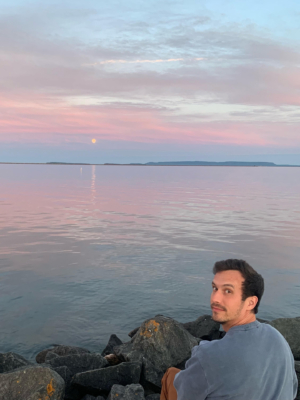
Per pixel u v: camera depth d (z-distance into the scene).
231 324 1.97
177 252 14.57
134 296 9.42
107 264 12.58
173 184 70.12
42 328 7.57
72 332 7.43
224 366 1.78
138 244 16.03
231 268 1.98
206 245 16.03
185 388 1.87
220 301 1.94
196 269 12.09
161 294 9.60
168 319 5.13
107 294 9.54
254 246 15.97
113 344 6.24
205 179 95.44
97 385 4.20
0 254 13.98
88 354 4.84
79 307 8.68
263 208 31.44
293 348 5.21
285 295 9.69
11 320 7.93
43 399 3.44
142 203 34.75
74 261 12.95
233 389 1.75
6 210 28.41
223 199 39.91
